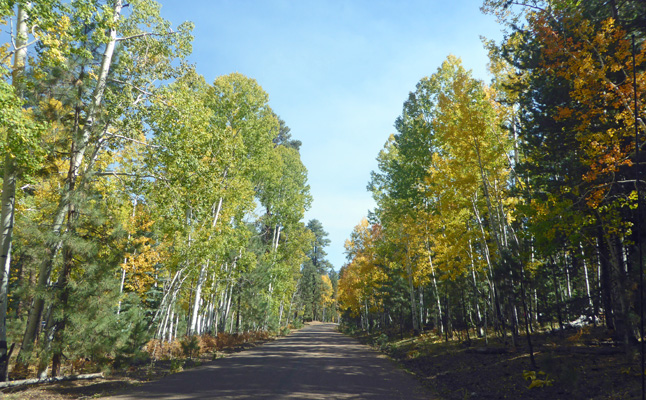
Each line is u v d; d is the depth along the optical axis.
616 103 10.53
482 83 19.58
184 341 19.20
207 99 25.14
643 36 11.52
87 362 12.80
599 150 10.98
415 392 10.55
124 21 13.43
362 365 16.73
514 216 19.95
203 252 20.55
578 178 12.87
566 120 12.59
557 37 11.95
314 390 10.49
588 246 13.88
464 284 20.66
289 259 45.09
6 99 9.48
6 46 11.93
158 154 14.35
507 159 19.55
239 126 26.03
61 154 12.45
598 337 14.61
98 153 13.98
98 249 11.96
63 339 10.81
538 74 13.88
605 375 9.55
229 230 23.91
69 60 11.96
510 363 13.20
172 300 23.06
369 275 38.62
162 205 14.80
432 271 26.22
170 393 10.07
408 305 35.41
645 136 10.56
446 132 18.05
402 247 31.42
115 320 12.13
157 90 14.25
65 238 10.87
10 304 17.73
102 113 13.11
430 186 20.16
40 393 10.21
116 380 12.41
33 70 11.45
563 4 12.59
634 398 7.50
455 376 12.94
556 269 17.92
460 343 20.59
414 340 26.52
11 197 11.12
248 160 25.95
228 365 16.56
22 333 12.61
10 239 11.05
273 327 45.00
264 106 29.27
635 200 11.20
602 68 10.86
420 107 25.44
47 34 10.84
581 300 16.28
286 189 39.00
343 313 73.56
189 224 19.97
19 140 10.22
